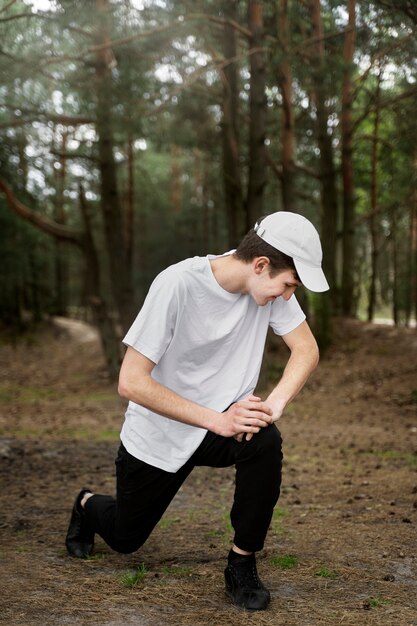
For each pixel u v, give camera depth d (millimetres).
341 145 17062
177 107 13609
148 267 33344
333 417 9984
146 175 25250
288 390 2648
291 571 3172
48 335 23750
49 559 3326
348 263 17516
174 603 2764
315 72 11398
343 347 15133
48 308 26828
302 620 2604
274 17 12188
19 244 23500
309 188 19297
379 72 9805
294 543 3609
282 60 11109
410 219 19016
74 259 30875
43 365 18328
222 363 2605
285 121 14523
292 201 14789
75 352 20188
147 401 2451
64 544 3592
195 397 2607
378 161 18266
